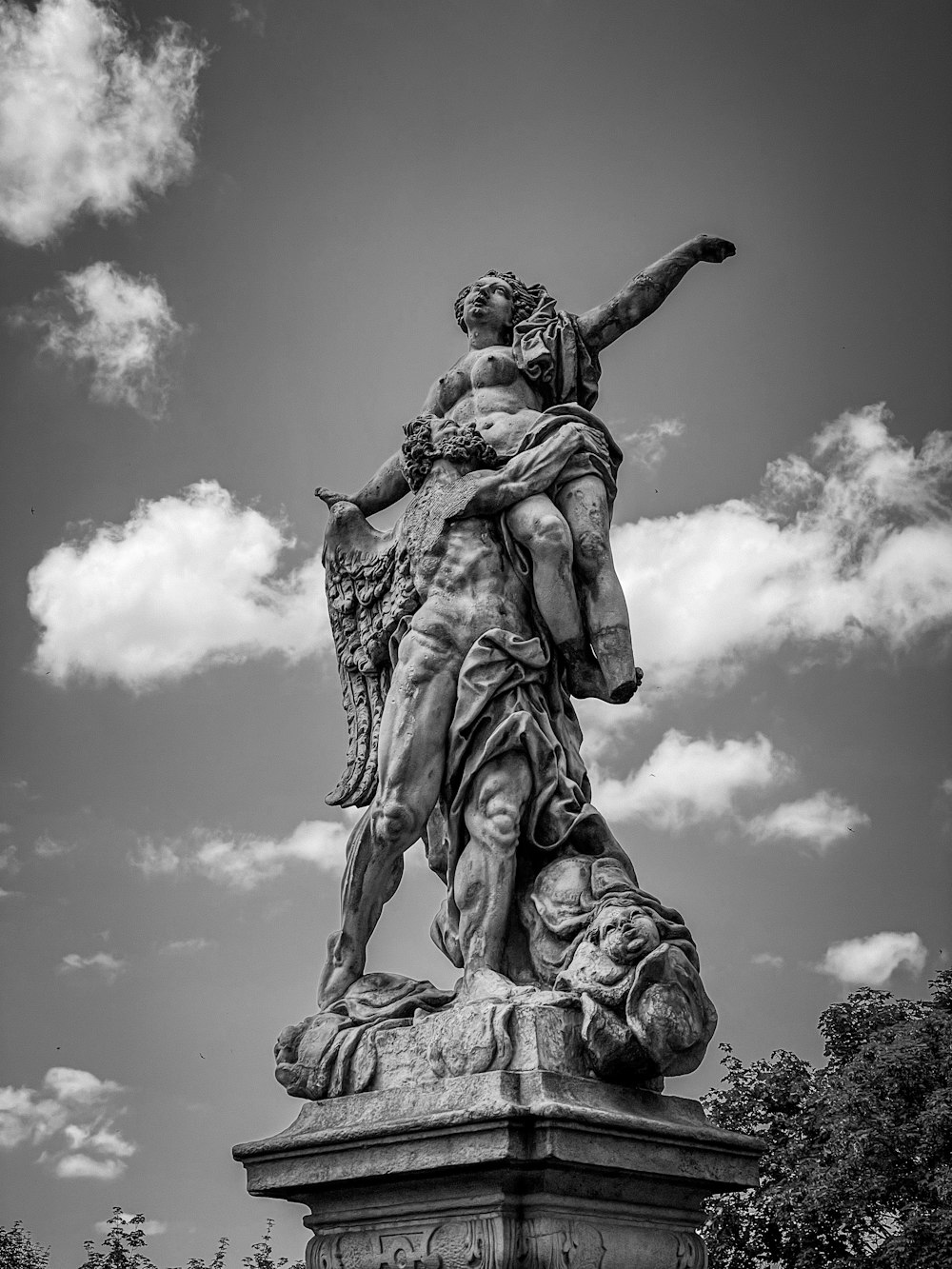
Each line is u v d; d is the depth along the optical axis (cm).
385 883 497
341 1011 477
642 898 446
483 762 482
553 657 514
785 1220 1436
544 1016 417
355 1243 427
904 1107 1468
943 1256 1317
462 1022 425
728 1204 1483
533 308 593
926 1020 1534
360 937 497
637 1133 404
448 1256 401
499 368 566
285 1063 466
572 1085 407
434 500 524
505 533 518
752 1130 1569
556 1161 387
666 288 581
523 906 471
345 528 579
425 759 491
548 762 488
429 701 495
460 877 476
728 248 589
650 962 415
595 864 467
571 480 527
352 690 564
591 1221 404
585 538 516
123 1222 1441
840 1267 1372
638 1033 410
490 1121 388
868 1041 1568
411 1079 433
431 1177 405
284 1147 437
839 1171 1418
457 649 501
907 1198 1403
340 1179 421
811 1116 1522
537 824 484
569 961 446
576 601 513
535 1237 393
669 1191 424
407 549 527
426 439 538
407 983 483
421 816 491
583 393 577
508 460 535
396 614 526
